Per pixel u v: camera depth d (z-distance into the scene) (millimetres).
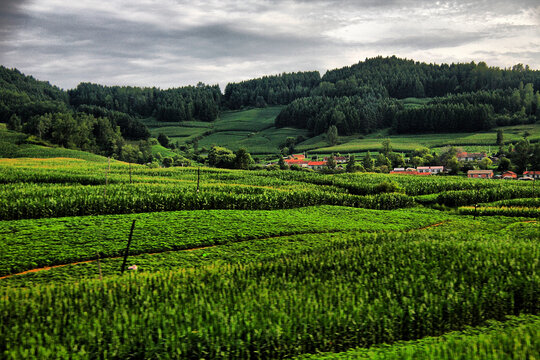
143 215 55406
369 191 89750
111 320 24531
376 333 24016
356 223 60469
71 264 38562
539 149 148625
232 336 22406
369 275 32938
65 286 30938
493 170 153625
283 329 23172
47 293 28750
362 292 28812
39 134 187500
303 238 51094
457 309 25969
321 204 74438
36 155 147750
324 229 55688
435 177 115375
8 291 29453
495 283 29250
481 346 21266
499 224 62750
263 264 36812
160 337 21938
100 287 30156
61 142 182375
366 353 22062
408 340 24391
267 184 95625
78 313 25922
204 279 32688
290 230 53656
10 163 115875
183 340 21953
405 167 170375
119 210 56812
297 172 118750
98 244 43250
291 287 30469
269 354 22188
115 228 48625
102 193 64375
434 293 28562
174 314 24828
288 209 68188
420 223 63156
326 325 23625
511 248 37438
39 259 38125
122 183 85688
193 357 21500
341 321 24250
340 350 23375
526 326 24344
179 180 95062
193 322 24078
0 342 21906
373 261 35625
